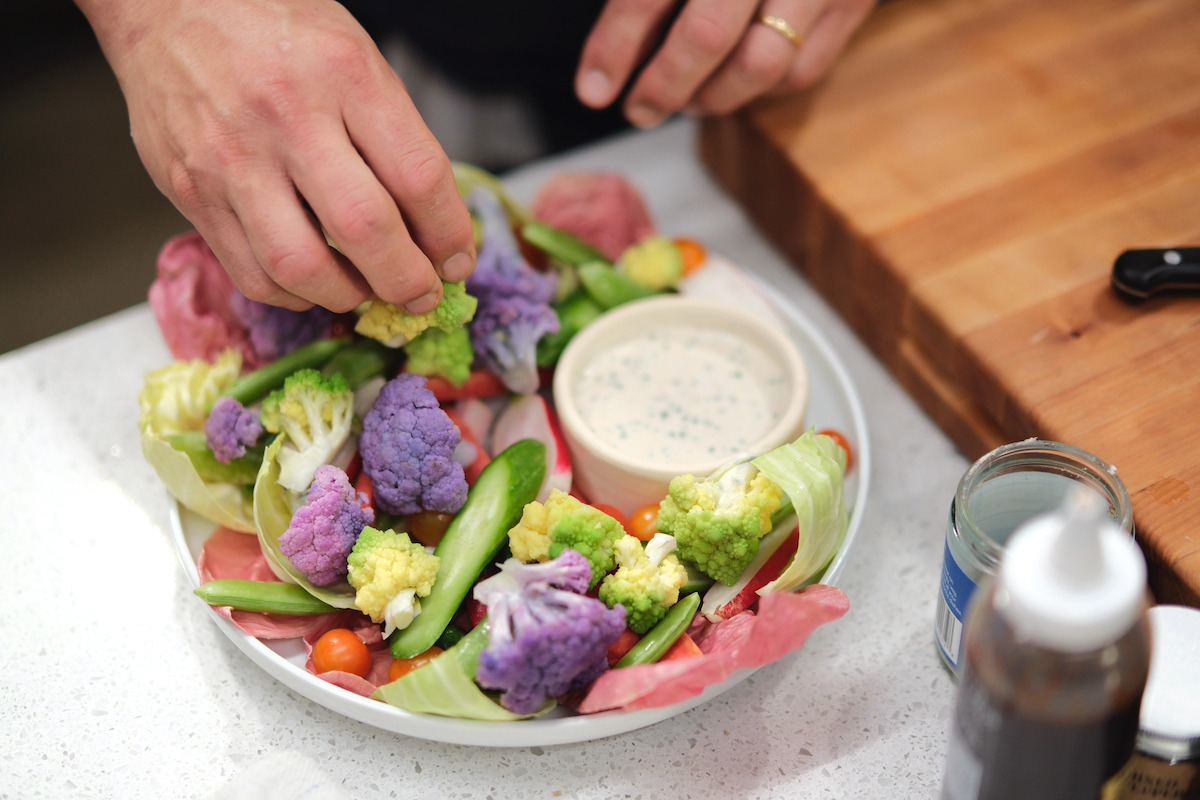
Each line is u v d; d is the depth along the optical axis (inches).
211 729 19.7
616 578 18.7
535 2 29.8
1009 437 21.5
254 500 19.4
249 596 19.3
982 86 25.4
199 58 19.1
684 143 28.5
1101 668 14.9
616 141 28.6
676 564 19.0
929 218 23.3
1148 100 24.7
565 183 25.0
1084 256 22.4
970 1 27.1
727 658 17.7
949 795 17.2
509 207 24.0
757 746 19.3
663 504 19.4
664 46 23.0
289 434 20.2
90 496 22.6
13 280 45.7
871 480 22.3
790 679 20.0
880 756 19.1
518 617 17.8
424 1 30.0
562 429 21.5
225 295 23.1
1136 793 16.9
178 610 21.1
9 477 22.9
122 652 20.6
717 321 22.3
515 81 31.7
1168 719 16.5
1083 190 23.4
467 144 32.6
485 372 21.9
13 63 54.4
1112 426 20.1
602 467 20.5
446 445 19.8
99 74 54.2
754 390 21.7
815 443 19.4
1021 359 21.1
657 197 27.3
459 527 19.7
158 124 19.5
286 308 21.0
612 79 23.7
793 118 25.3
